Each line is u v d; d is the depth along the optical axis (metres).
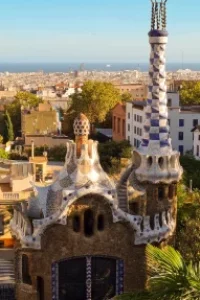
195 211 42.50
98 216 33.22
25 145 110.69
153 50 35.03
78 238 33.22
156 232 34.28
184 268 21.05
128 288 34.22
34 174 59.62
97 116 137.12
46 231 32.81
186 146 107.06
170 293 20.08
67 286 33.78
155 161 34.78
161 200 35.38
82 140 33.72
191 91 149.25
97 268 33.94
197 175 75.19
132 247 33.94
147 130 35.34
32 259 33.09
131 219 33.47
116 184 36.16
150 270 24.48
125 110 117.31
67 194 32.47
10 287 40.50
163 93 35.22
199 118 106.75
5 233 52.06
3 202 53.38
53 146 109.25
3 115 139.25
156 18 34.78
